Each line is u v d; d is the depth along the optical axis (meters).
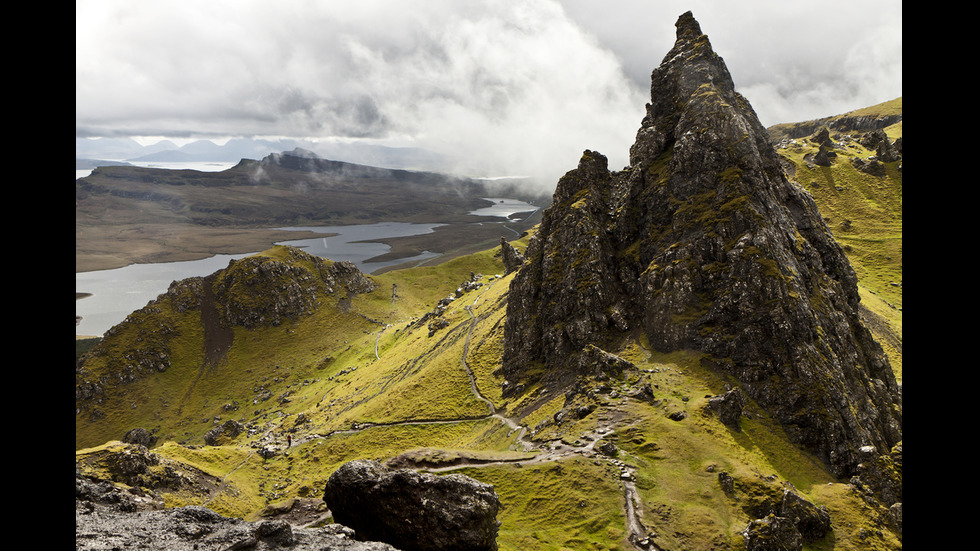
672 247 173.75
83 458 138.12
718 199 171.75
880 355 163.25
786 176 192.62
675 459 111.44
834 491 112.81
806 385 135.25
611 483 103.12
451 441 171.75
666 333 161.62
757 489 101.88
